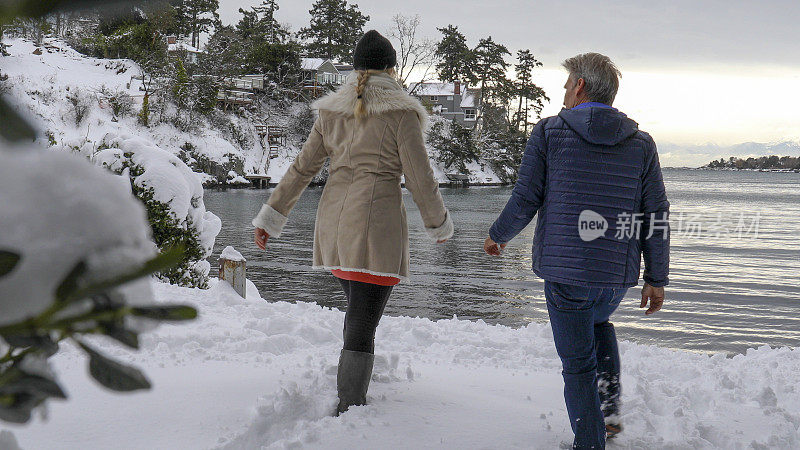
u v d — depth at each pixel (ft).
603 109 9.89
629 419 11.81
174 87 214.90
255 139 240.53
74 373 11.59
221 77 240.12
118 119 195.21
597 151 9.77
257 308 20.20
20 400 1.11
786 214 201.05
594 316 10.36
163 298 19.61
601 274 9.59
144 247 1.02
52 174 0.93
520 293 60.03
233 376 12.41
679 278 78.54
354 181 10.87
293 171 11.60
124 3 0.83
